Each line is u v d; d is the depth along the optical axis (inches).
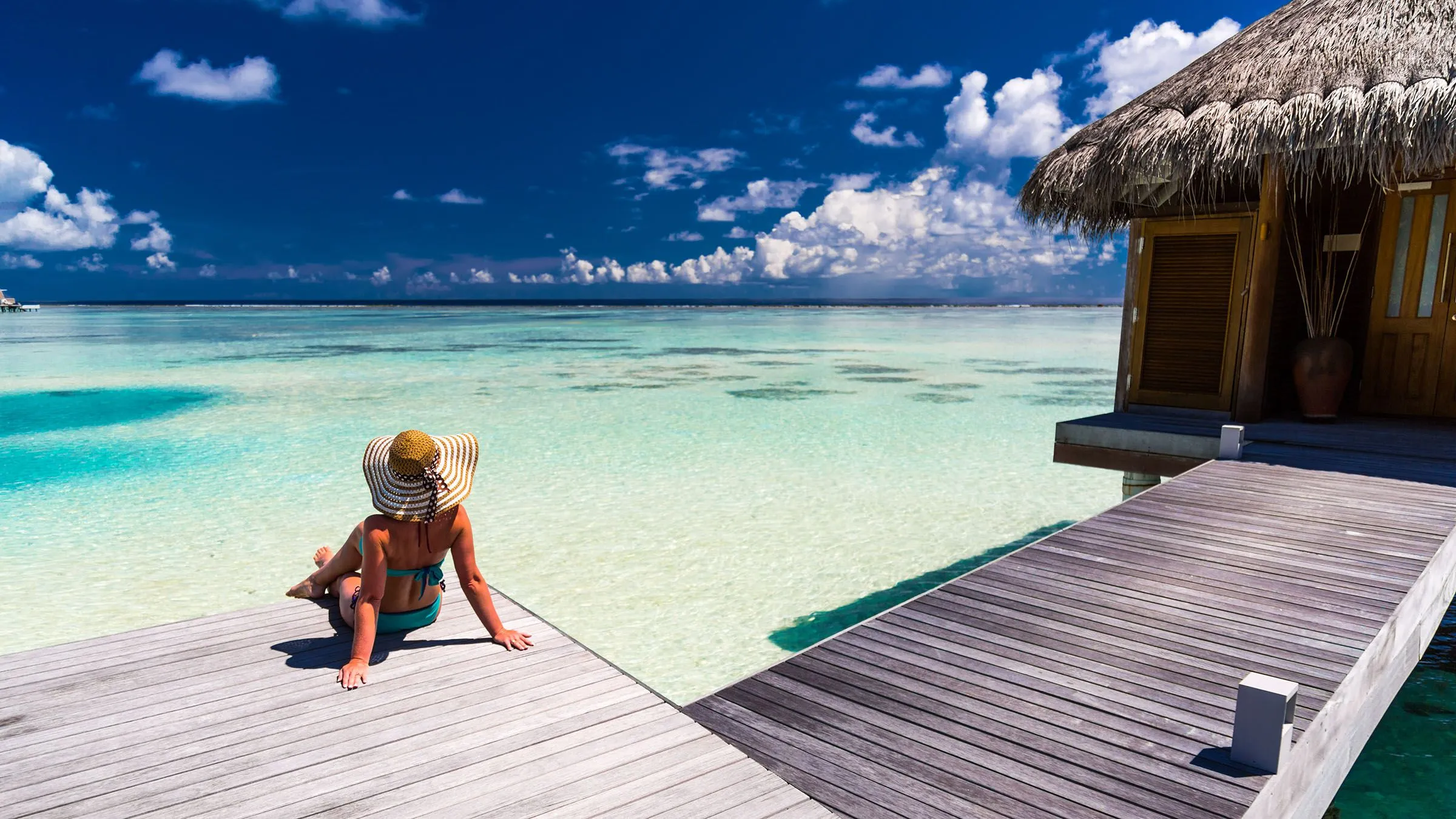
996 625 135.8
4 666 118.4
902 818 85.1
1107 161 275.4
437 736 101.3
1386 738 178.1
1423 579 152.6
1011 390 829.2
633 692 114.3
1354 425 296.2
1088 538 180.9
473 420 636.7
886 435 579.8
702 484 439.2
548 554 325.4
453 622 138.2
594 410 695.1
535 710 108.2
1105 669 119.1
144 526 357.1
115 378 912.9
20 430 591.8
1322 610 138.7
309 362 1127.6
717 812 86.1
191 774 92.1
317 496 408.2
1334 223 317.1
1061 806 87.0
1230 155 249.6
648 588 289.9
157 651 124.6
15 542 335.0
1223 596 146.3
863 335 1923.0
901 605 145.2
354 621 134.0
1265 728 91.4
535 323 2645.2
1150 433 276.4
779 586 292.4
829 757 97.5
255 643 127.8
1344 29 253.9
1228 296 306.0
